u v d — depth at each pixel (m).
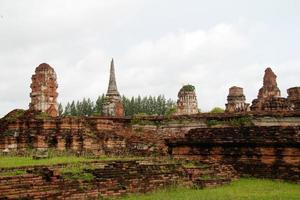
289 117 32.34
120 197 17.95
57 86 47.12
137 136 34.59
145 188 19.33
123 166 19.67
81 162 19.62
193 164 23.47
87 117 34.12
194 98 49.69
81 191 16.94
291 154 24.28
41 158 24.19
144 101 102.25
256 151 25.48
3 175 15.88
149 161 22.03
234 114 34.09
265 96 51.88
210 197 17.83
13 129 31.20
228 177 23.75
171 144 28.22
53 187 16.31
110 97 65.19
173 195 18.42
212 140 26.78
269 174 24.81
